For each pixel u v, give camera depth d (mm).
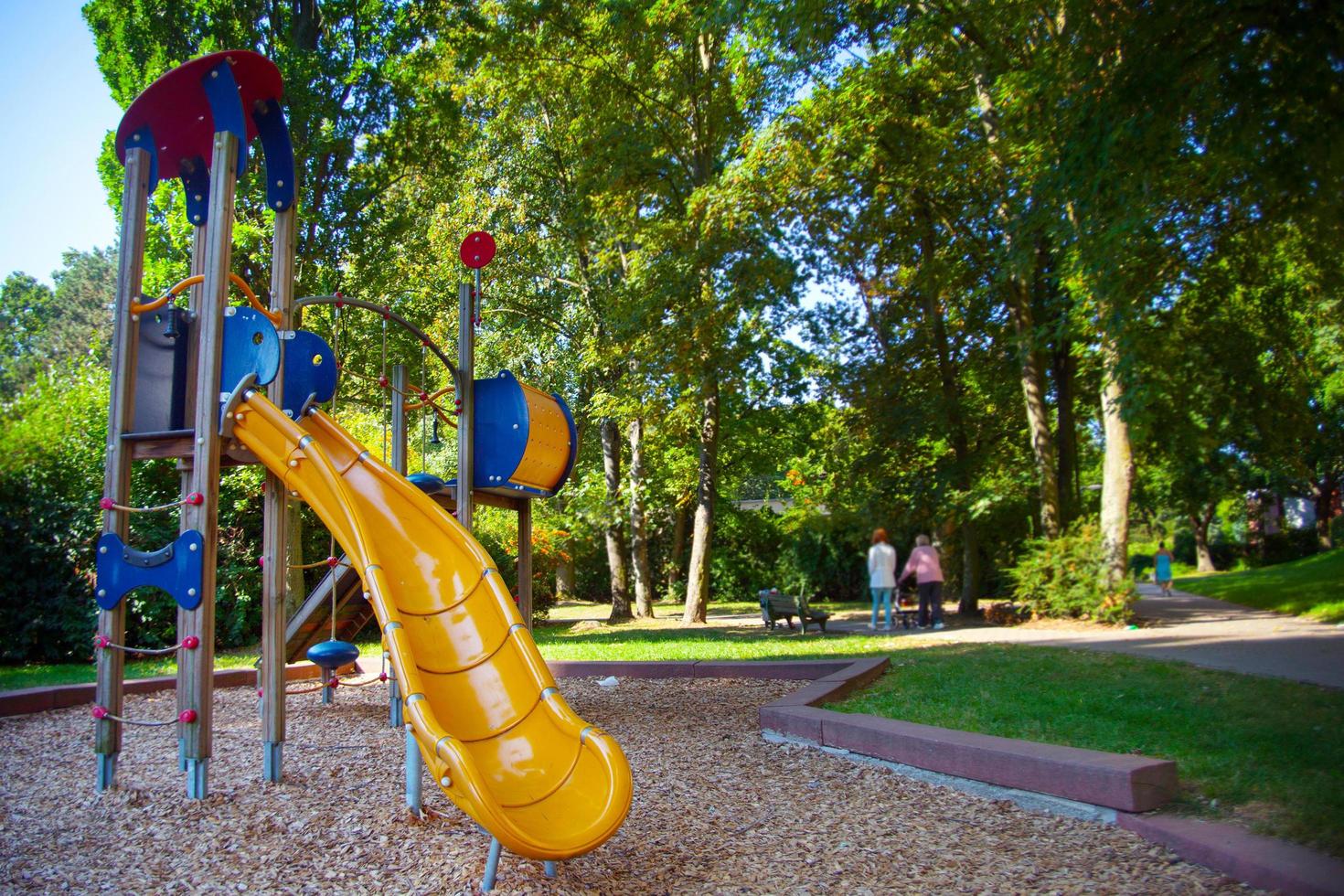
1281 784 4617
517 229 22562
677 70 19516
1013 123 13750
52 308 62688
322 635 8891
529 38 19844
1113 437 15883
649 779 5527
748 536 31984
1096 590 15602
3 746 6672
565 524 23484
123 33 18578
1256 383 18594
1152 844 4105
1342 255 11844
